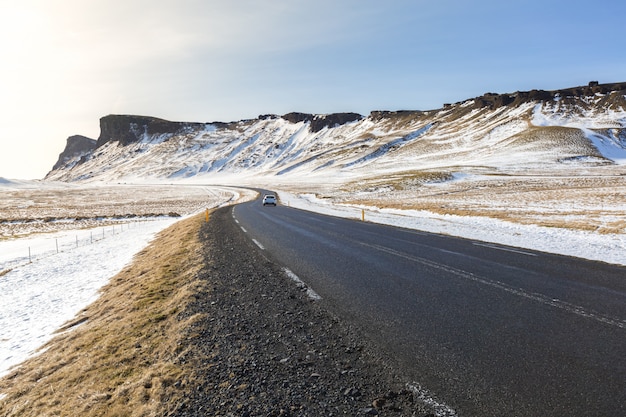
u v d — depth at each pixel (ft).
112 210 203.00
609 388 12.55
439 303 22.39
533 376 13.58
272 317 21.89
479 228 62.18
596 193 149.18
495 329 18.01
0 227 140.67
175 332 21.09
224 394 14.03
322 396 13.33
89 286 49.34
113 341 22.84
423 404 12.37
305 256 40.42
